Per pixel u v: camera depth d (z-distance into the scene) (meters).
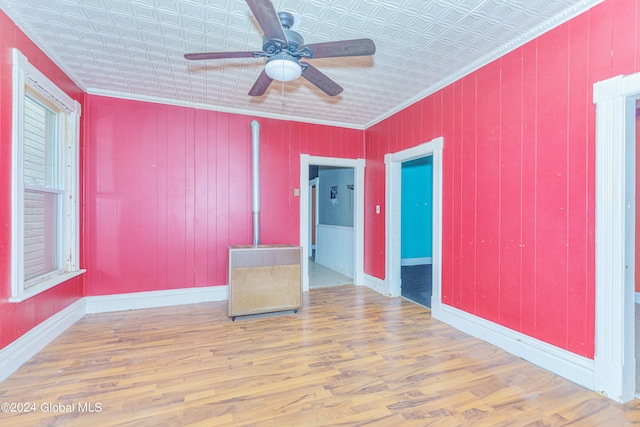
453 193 3.17
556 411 1.82
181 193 3.91
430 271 5.99
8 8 2.12
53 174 3.03
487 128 2.79
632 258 1.94
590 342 2.04
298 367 2.32
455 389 2.04
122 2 2.07
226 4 2.10
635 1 1.82
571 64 2.14
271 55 1.97
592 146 2.02
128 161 3.68
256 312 3.42
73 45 2.62
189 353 2.55
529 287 2.42
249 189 4.23
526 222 2.44
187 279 3.95
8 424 1.69
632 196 1.94
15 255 2.25
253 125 3.99
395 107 4.07
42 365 2.33
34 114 2.70
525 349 2.44
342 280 5.23
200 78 3.23
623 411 1.81
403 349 2.63
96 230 3.57
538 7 2.09
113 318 3.38
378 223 4.55
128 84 3.39
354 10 2.14
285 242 4.45
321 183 6.79
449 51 2.69
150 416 1.77
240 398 1.94
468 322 2.96
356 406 1.87
